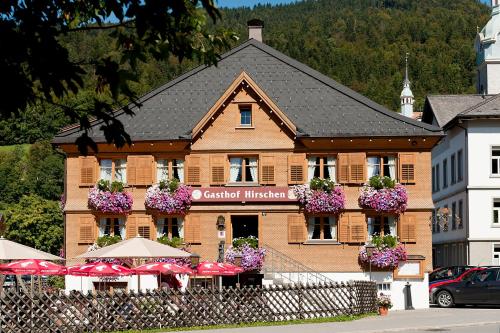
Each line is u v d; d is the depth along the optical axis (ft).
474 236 191.93
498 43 266.77
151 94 156.76
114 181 148.05
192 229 147.23
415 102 529.45
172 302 92.89
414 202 146.92
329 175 148.36
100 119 33.12
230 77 160.66
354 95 155.12
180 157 149.07
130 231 148.05
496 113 191.62
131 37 33.60
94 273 107.76
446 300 138.31
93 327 86.22
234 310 97.30
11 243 104.94
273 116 147.95
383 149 147.84
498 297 133.69
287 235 146.92
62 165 437.17
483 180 192.85
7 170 438.40
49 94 31.68
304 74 160.15
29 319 81.15
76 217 148.97
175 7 31.40
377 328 89.66
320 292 106.22
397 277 144.77
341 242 146.51
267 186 147.23
